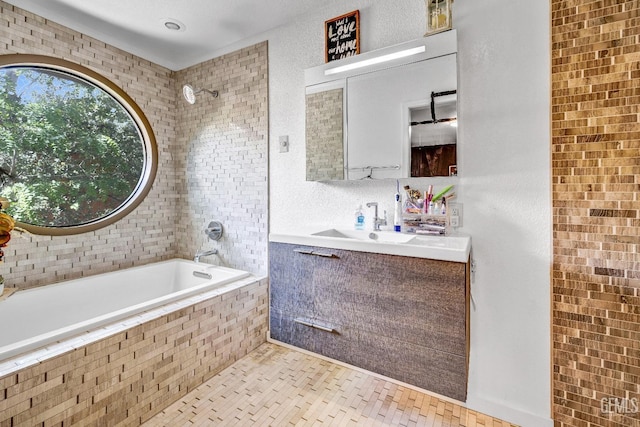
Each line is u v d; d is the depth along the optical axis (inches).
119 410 52.3
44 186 82.7
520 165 55.6
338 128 73.3
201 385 66.4
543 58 53.2
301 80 81.7
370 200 72.4
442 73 60.6
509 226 56.8
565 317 52.4
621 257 47.8
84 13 78.2
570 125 50.8
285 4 75.8
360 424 54.7
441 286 49.0
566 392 52.7
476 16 58.6
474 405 59.4
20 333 70.1
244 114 92.8
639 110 45.8
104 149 95.0
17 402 40.9
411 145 64.4
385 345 55.0
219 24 83.7
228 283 80.8
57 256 80.7
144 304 62.6
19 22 72.0
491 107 57.7
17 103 77.6
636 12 45.7
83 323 53.1
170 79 107.3
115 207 97.6
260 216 90.6
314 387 65.1
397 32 67.8
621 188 47.5
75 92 88.5
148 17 80.2
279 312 68.9
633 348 47.4
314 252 62.6
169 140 107.9
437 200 62.5
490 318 58.7
